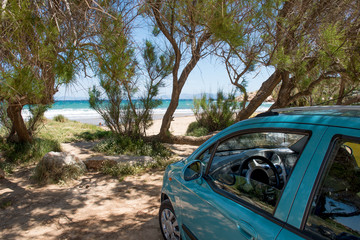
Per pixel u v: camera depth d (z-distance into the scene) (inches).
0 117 348.5
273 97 382.3
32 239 139.1
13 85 92.2
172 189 117.5
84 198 199.9
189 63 308.2
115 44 105.0
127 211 175.5
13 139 343.0
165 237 128.1
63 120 765.3
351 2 132.3
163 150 355.3
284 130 69.6
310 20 144.6
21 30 86.3
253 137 93.3
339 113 63.7
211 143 103.6
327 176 57.1
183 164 121.4
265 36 149.9
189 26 136.5
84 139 474.0
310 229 55.7
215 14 108.7
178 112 1770.4
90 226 153.8
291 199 60.9
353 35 145.5
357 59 150.2
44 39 89.8
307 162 60.2
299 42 152.3
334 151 56.8
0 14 82.2
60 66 88.5
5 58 90.4
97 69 105.7
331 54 149.7
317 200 56.8
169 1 126.9
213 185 93.3
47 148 336.8
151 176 256.4
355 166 57.3
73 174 245.9
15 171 269.9
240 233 71.0
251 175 84.0
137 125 379.2
